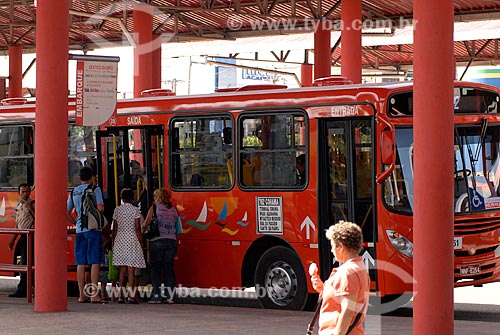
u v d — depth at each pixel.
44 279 19.39
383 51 58.88
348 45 35.03
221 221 21.77
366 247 19.84
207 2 41.44
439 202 13.77
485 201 20.33
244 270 21.55
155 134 22.81
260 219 21.17
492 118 20.75
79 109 20.75
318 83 21.38
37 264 19.42
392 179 19.58
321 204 20.33
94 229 21.30
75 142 23.98
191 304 22.19
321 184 20.36
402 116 19.69
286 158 20.84
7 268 21.20
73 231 23.67
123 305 21.22
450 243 13.84
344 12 35.16
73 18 46.31
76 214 23.27
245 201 21.41
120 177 23.20
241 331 16.75
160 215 21.50
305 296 20.59
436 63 13.70
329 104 20.23
